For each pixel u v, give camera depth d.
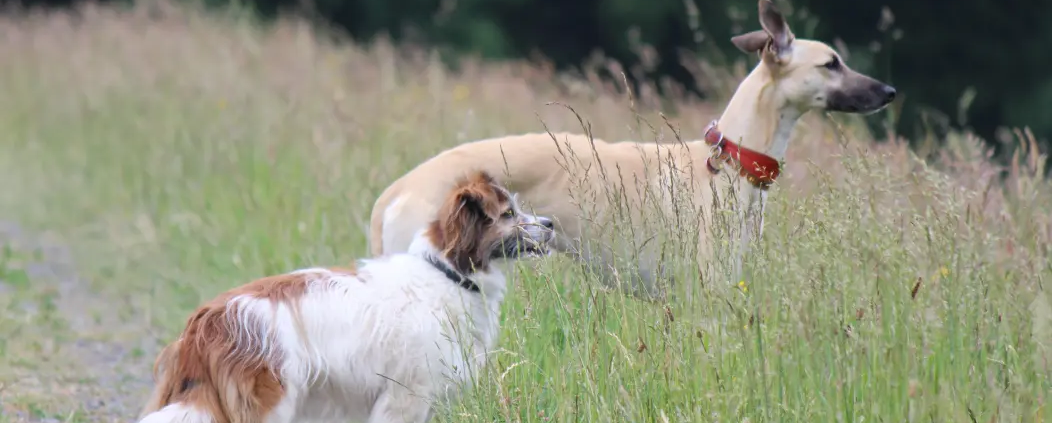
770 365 7.05
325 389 7.75
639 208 8.54
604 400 7.16
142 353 11.97
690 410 7.03
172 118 20.98
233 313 7.59
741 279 8.00
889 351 7.06
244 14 30.38
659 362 7.23
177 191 17.75
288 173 16.48
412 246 8.22
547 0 44.38
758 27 39.41
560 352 8.04
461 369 8.02
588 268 8.12
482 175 8.45
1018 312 7.89
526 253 8.22
